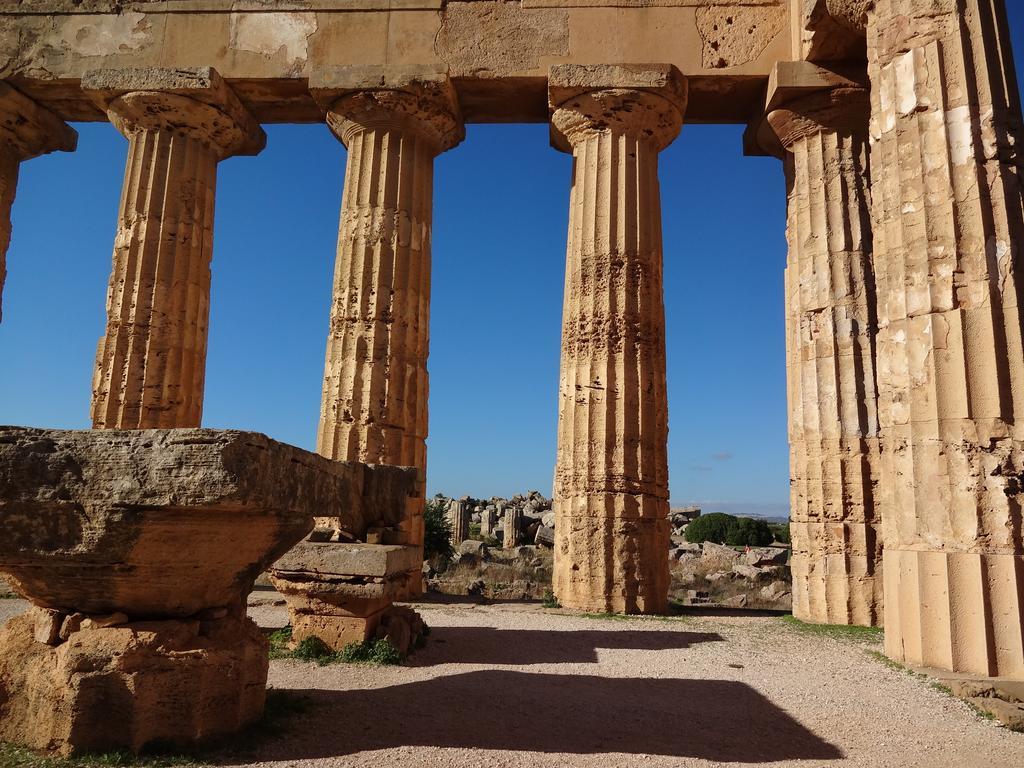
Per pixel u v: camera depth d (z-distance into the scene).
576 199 14.75
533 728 5.81
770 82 14.46
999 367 8.54
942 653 8.38
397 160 14.97
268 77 15.16
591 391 13.80
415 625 9.32
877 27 10.36
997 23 9.57
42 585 4.79
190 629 5.09
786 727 6.26
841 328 13.55
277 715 5.69
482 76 14.85
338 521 8.95
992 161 9.04
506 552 32.81
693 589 21.16
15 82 15.68
